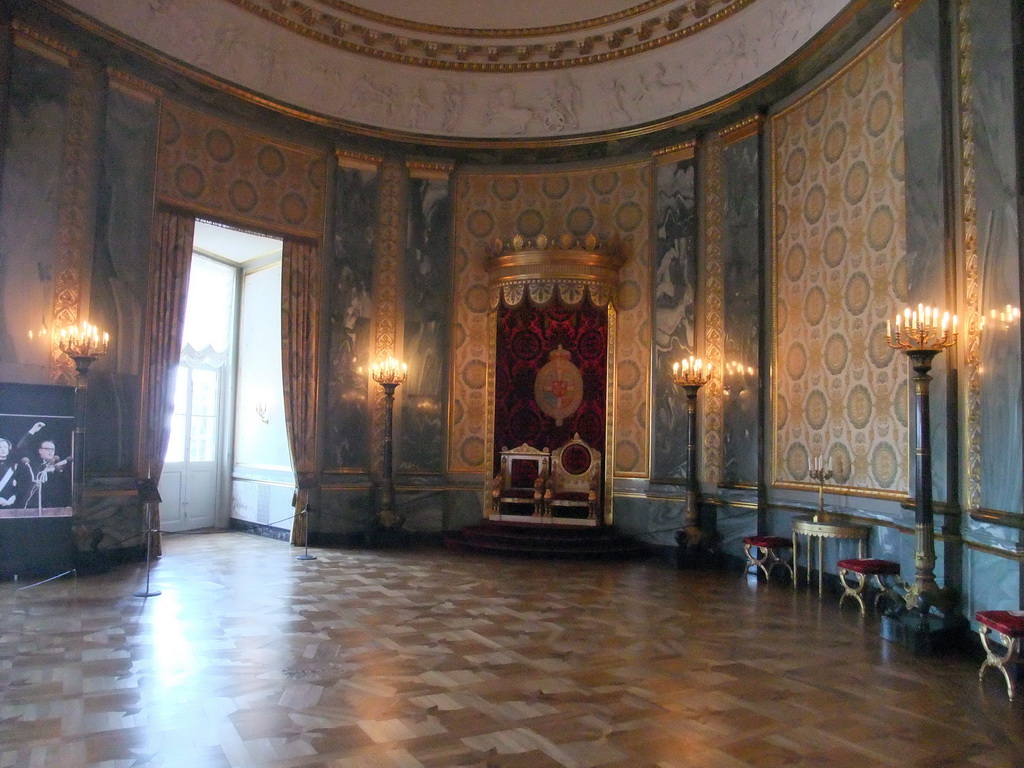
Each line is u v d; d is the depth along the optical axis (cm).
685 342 1133
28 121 882
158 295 1019
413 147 1256
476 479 1245
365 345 1214
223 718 446
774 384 1008
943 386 680
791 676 550
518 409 1259
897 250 795
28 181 880
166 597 764
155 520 998
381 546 1145
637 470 1187
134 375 973
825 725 457
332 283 1205
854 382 858
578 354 1249
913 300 729
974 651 607
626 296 1221
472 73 1238
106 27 926
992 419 618
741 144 1073
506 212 1283
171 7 990
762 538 916
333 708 466
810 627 696
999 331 614
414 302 1247
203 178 1079
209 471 1344
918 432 647
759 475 1003
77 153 934
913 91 736
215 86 1055
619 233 1234
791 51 968
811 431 934
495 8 1152
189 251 1056
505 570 973
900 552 746
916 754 416
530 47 1198
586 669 557
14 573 840
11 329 859
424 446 1234
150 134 1009
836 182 906
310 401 1185
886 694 514
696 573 979
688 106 1126
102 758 389
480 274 1277
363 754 400
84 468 905
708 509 1077
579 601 795
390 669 547
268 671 535
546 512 1174
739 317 1055
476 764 390
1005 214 613
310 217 1202
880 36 831
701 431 1108
